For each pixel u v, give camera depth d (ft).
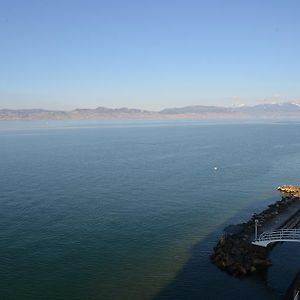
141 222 233.35
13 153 541.75
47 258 181.98
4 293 152.35
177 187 324.39
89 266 174.81
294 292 145.69
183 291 154.61
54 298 149.59
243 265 169.27
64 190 308.19
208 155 524.93
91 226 224.94
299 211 249.96
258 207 270.46
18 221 231.50
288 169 418.10
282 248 191.42
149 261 180.14
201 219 241.14
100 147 629.51
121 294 152.46
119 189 313.73
